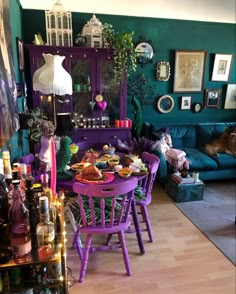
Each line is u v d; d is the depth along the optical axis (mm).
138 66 3859
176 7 3451
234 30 4090
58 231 1154
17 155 2246
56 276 1089
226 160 3457
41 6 3277
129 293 1708
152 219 2623
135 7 3420
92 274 1874
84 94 3398
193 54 4000
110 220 1719
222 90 4293
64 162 1782
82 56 3186
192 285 1774
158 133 3674
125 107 3502
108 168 2033
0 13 1533
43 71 2105
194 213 2758
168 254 2092
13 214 1033
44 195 1213
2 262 958
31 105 3367
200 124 4059
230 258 2041
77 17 3494
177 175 3080
